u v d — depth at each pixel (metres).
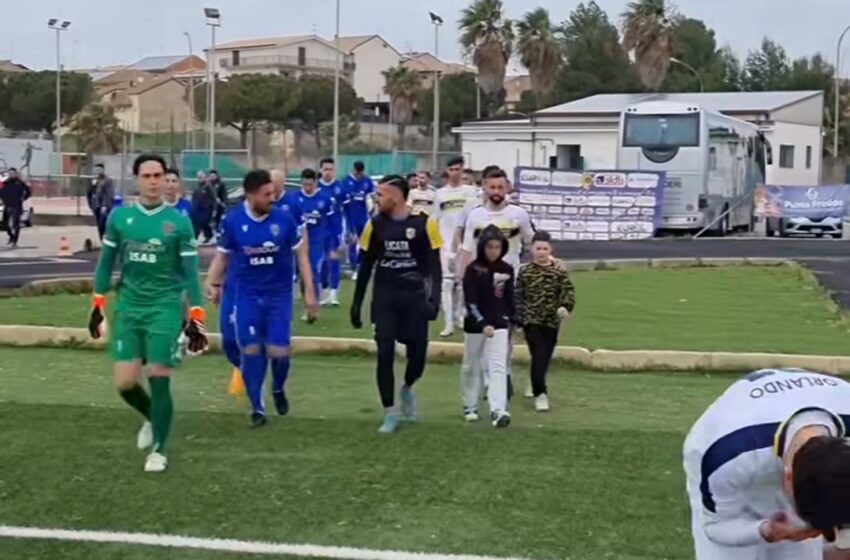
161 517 6.97
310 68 108.75
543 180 35.59
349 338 13.86
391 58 117.81
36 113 86.69
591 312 17.34
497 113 77.94
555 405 10.59
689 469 4.12
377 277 9.28
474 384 9.81
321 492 7.48
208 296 9.98
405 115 83.19
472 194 14.42
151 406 8.03
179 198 13.48
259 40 111.94
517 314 10.09
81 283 19.92
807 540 4.00
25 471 7.89
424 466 8.11
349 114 83.00
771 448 3.72
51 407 9.82
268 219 9.31
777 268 25.16
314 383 11.52
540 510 7.14
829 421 3.57
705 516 3.99
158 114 103.62
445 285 14.45
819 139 58.34
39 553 6.36
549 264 10.39
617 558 6.32
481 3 71.50
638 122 36.91
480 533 6.71
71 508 7.13
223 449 8.55
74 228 40.53
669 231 37.06
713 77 96.06
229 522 6.89
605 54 94.25
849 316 16.48
